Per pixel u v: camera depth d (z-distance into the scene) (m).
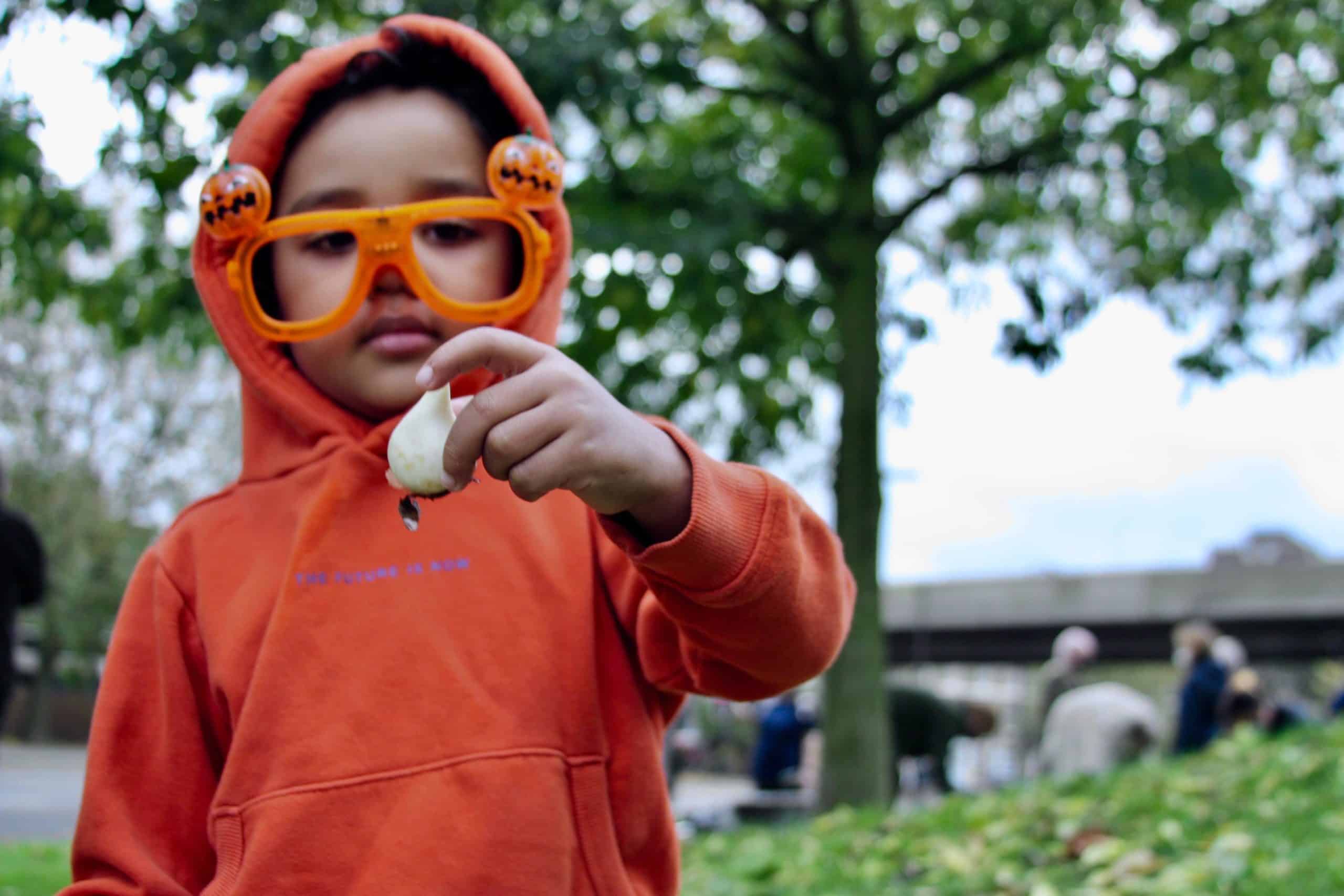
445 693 1.28
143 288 6.74
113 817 1.36
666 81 6.86
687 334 7.31
